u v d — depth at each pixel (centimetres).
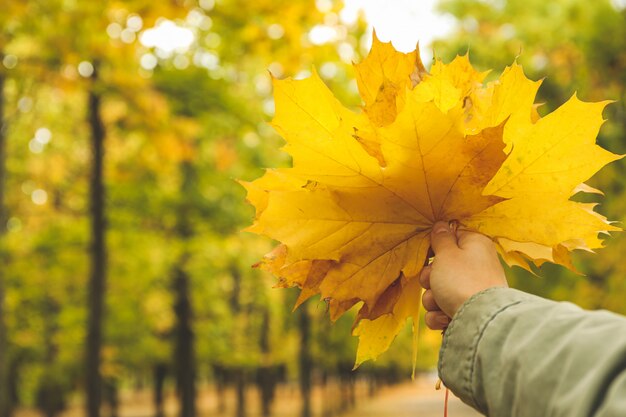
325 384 3738
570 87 1160
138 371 2770
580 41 1120
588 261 1087
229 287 2680
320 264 106
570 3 1146
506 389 73
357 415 3653
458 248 97
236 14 711
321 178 102
